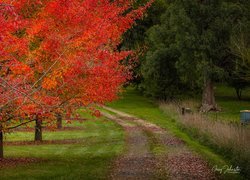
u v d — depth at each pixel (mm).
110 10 15156
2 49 11062
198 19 48688
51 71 12938
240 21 45750
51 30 13195
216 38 47375
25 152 22922
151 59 53812
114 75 14547
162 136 28453
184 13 48000
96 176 15305
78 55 12703
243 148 18109
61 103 13836
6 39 10875
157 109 51656
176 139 26484
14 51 12172
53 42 12492
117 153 21641
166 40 54625
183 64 49469
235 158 17922
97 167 17266
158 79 56562
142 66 56781
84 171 16234
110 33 14398
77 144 26562
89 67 13008
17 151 23406
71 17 13281
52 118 14359
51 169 16766
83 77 13414
